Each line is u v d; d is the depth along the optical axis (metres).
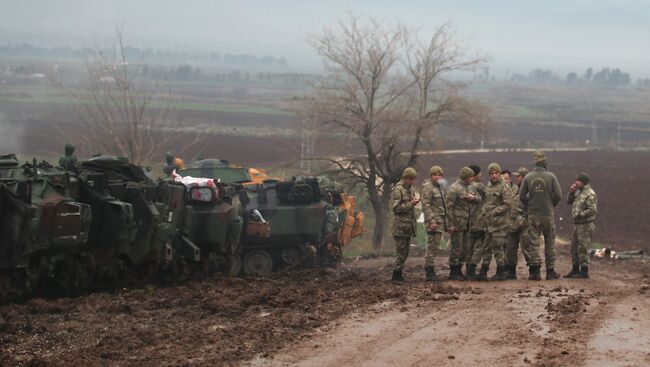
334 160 60.56
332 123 59.78
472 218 25.52
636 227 66.62
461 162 109.56
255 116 178.88
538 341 16.17
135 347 16.20
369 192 59.91
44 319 18.52
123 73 59.03
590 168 112.88
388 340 16.55
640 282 25.86
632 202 83.19
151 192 24.67
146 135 53.38
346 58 58.88
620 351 15.44
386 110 58.97
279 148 79.12
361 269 31.92
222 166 36.75
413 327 17.64
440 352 15.52
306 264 32.25
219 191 28.03
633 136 179.88
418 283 24.75
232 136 126.44
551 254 26.30
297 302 20.77
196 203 27.61
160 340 16.80
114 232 22.88
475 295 21.77
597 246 53.25
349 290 23.02
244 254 31.14
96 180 23.27
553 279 26.25
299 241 31.80
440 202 25.28
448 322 18.05
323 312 19.39
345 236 36.25
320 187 34.66
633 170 111.56
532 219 25.94
